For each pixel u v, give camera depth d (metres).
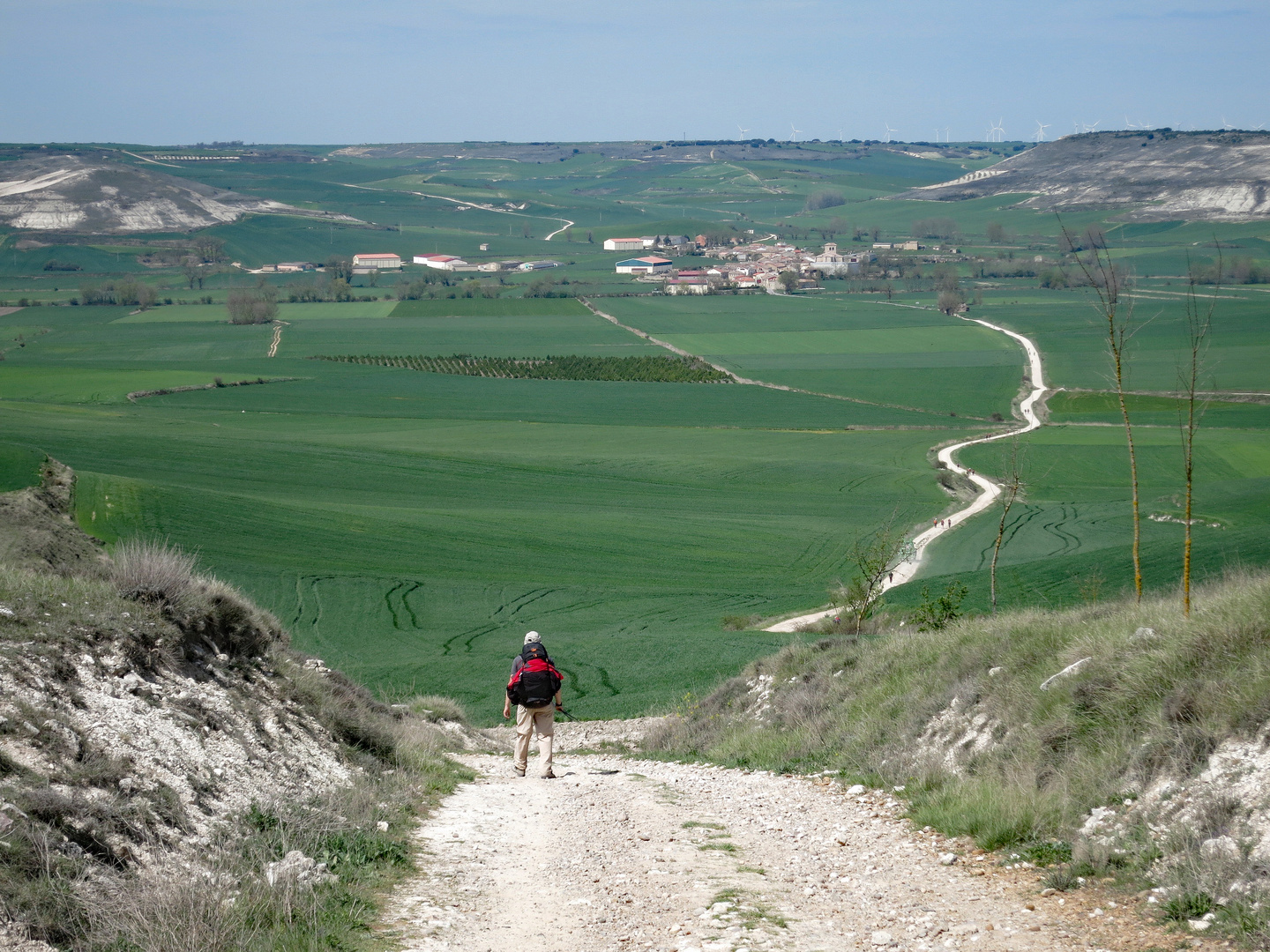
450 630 48.78
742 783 15.38
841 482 98.44
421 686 36.78
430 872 9.57
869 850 10.55
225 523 67.25
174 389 149.12
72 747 9.11
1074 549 70.62
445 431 125.25
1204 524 77.06
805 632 43.31
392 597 55.50
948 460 109.81
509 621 51.03
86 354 188.50
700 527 78.31
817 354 190.38
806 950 7.45
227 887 8.13
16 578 12.16
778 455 112.50
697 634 45.53
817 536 76.56
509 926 8.03
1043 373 166.12
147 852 8.33
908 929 7.96
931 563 68.00
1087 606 19.16
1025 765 11.79
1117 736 11.09
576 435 124.06
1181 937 7.46
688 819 12.27
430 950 7.39
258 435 107.75
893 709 16.44
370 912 8.16
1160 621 13.55
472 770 17.72
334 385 158.38
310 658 19.19
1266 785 8.80
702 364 180.25
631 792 14.55
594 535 74.19
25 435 96.00
